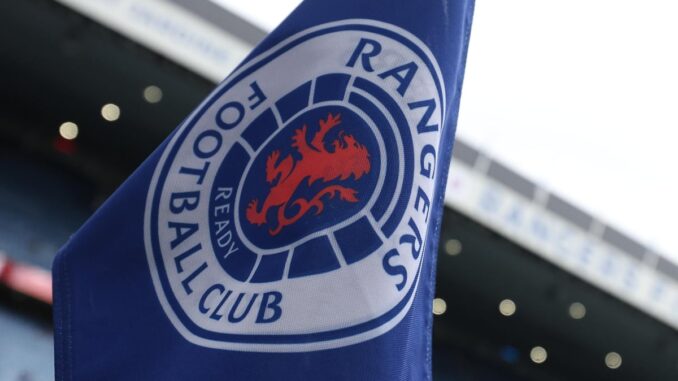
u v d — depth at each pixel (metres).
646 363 19.16
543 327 18.77
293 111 2.02
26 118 16.02
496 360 19.78
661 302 16.23
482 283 17.62
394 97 2.00
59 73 14.59
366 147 1.95
